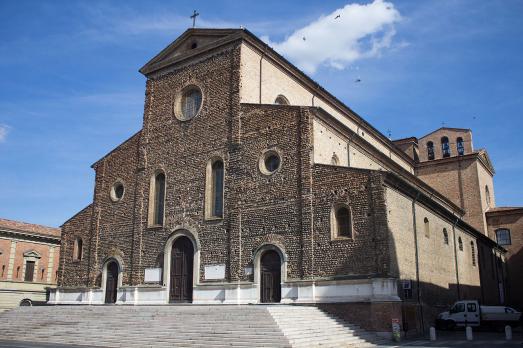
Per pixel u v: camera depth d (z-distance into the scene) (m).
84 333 26.89
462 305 35.00
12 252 56.16
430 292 33.69
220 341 22.38
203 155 35.72
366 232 27.86
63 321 29.80
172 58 39.28
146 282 36.31
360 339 24.98
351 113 45.25
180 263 35.16
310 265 29.12
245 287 31.23
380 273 26.89
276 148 32.25
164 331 24.75
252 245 31.72
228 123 34.91
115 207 40.00
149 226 37.25
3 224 55.91
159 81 40.09
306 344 21.77
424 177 59.59
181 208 35.91
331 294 28.00
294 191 30.89
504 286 55.19
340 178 29.41
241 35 35.59
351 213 28.53
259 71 36.53
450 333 33.12
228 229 33.06
